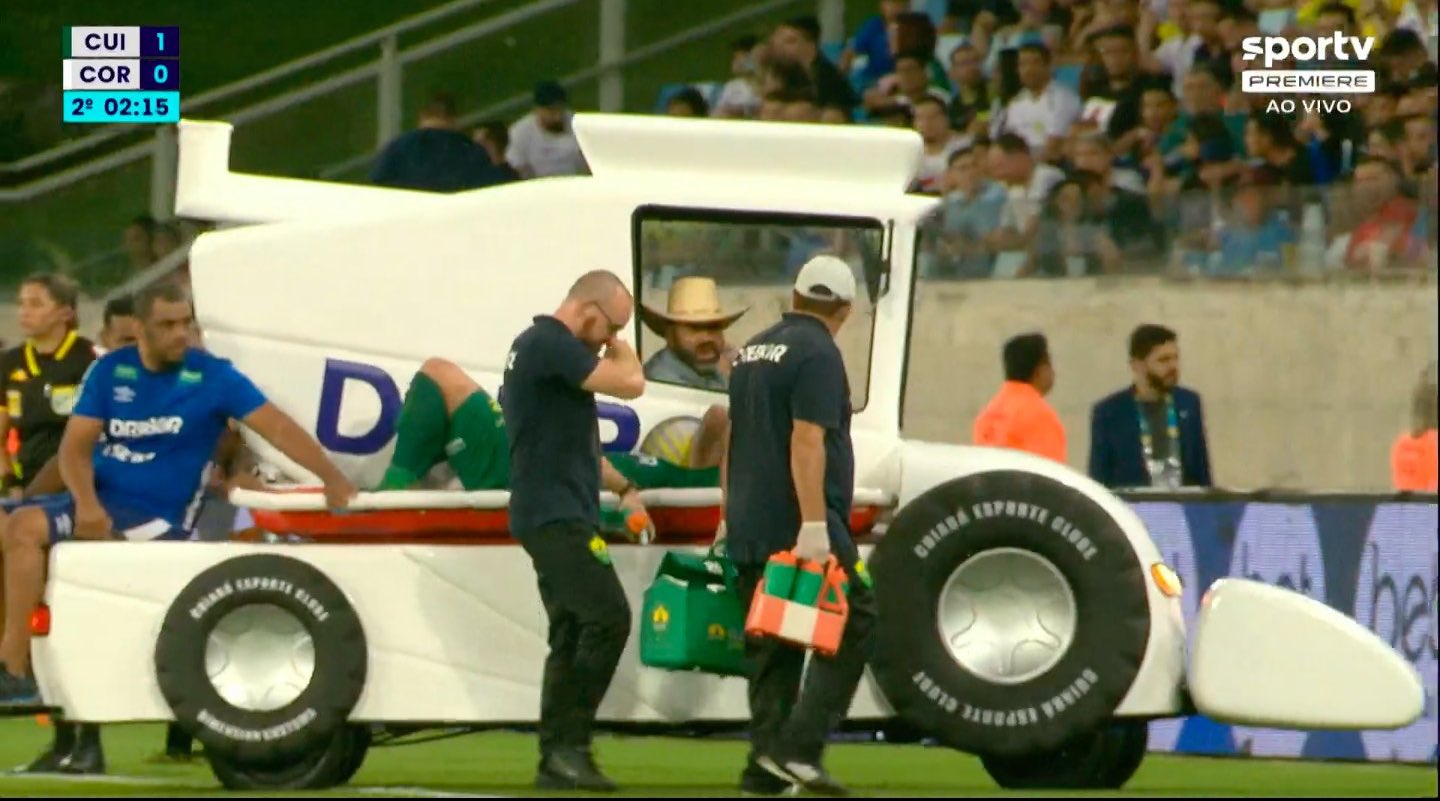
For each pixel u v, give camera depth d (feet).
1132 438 151.33
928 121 223.51
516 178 141.38
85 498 111.65
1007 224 186.70
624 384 103.04
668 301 110.83
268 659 108.47
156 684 108.17
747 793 104.42
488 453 108.68
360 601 108.17
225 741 107.04
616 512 107.55
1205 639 108.47
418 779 117.91
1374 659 107.55
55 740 125.90
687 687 108.88
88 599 108.58
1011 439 151.74
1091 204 185.16
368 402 111.04
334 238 111.45
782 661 103.14
